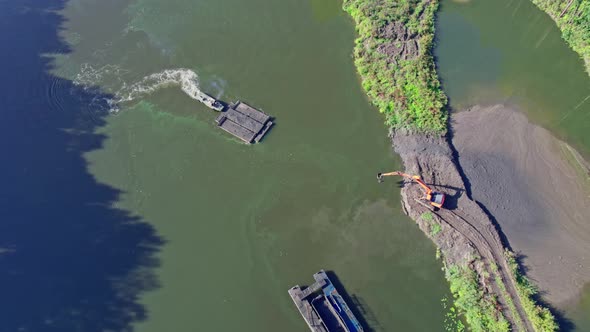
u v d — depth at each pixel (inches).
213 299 1759.4
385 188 2012.8
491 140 2144.4
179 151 2129.7
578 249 1840.6
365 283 1781.5
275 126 2202.3
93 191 2011.6
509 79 2404.0
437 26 2655.0
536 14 2714.1
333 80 2384.4
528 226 1897.1
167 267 1828.2
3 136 2156.7
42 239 1884.8
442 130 2137.1
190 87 2319.1
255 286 1784.0
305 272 1811.0
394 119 2192.4
